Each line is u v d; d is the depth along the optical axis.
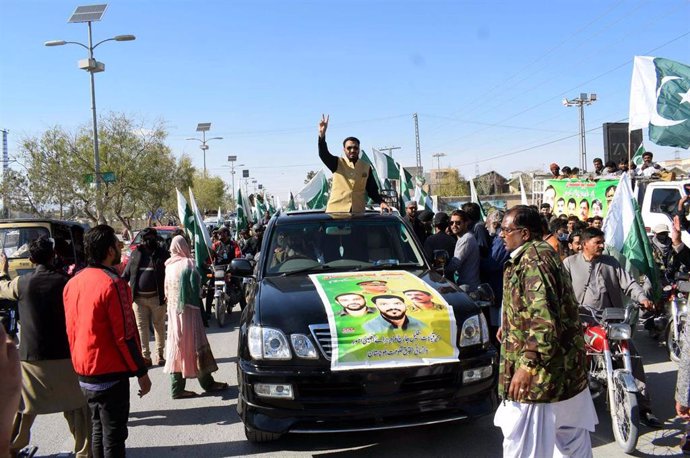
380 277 5.40
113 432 4.09
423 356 4.50
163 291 8.12
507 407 3.61
